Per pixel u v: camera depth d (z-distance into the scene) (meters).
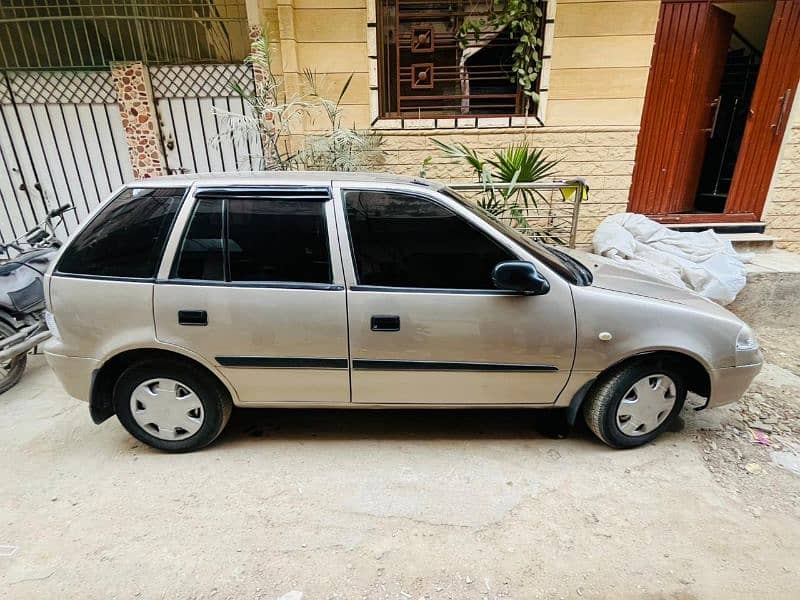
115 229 2.41
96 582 1.88
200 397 2.54
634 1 4.65
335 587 1.87
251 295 2.35
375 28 4.76
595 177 5.25
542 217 4.70
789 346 4.18
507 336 2.40
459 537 2.10
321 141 4.44
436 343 2.41
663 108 5.27
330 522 2.18
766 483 2.45
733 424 2.97
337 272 2.38
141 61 4.94
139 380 2.51
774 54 4.93
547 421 3.00
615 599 1.81
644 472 2.52
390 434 2.87
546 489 2.39
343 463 2.59
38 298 3.60
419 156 5.17
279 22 4.68
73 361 2.45
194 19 4.88
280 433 2.88
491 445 2.75
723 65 5.33
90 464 2.60
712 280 4.17
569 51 4.82
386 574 1.92
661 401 2.62
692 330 2.45
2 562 1.97
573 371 2.48
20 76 4.98
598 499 2.33
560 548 2.04
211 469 2.54
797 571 1.93
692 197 5.70
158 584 1.88
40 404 3.28
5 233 5.54
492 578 1.90
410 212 2.43
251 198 2.40
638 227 4.78
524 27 4.70
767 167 5.29
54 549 2.04
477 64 4.97
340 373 2.47
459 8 4.78
